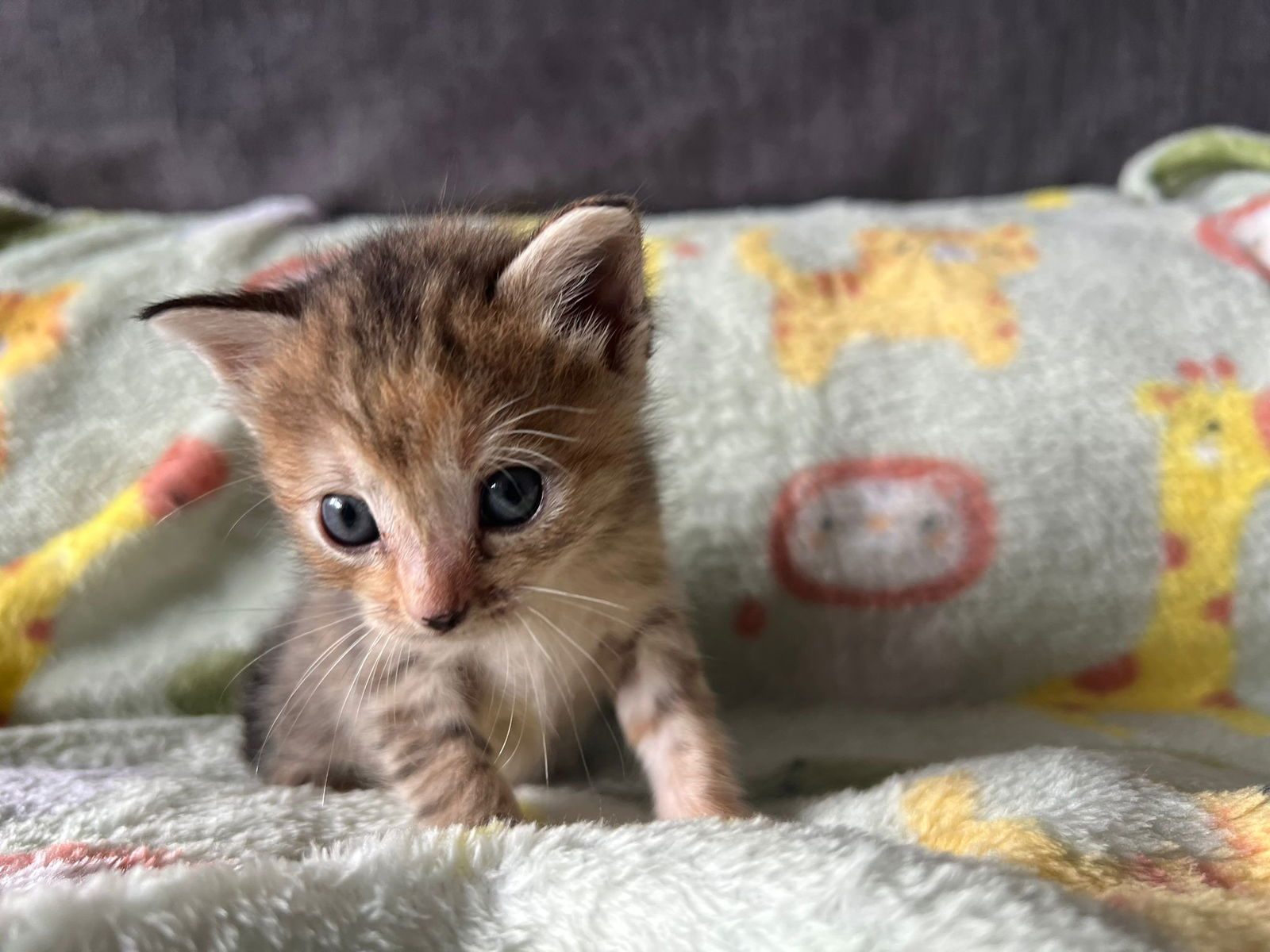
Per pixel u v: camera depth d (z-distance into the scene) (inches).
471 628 8.6
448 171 13.6
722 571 11.5
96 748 10.4
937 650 11.3
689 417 11.7
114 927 6.7
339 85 13.4
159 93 13.3
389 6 13.2
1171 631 11.1
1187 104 13.4
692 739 9.4
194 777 9.6
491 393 8.4
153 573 11.6
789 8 13.3
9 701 11.2
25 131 13.3
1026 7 13.2
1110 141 13.6
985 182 13.8
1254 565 11.0
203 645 11.7
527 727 9.9
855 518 11.4
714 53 13.4
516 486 8.5
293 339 8.8
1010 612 11.2
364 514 8.7
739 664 11.6
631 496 9.4
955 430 11.4
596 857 7.3
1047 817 7.9
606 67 13.4
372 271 9.1
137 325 12.1
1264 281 11.5
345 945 6.9
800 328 11.9
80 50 13.1
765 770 10.0
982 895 6.6
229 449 11.7
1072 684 11.4
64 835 8.2
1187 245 12.0
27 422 11.7
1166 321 11.5
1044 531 11.1
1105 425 11.2
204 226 12.9
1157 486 11.1
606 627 9.6
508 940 7.0
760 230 12.6
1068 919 6.5
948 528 11.3
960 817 8.0
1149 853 7.7
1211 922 6.8
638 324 9.0
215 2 13.1
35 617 11.2
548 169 13.6
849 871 6.9
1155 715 10.8
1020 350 11.5
